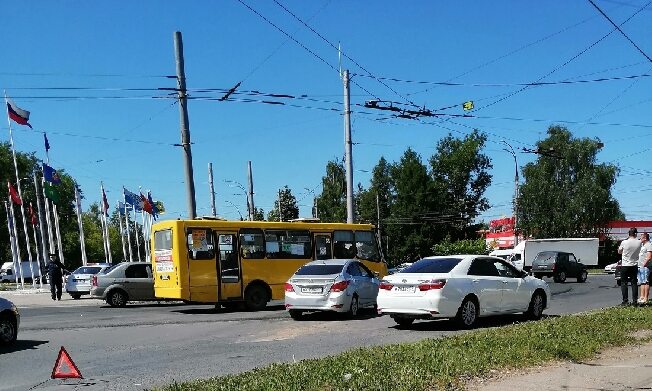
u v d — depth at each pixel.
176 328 14.88
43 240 43.75
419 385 7.14
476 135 86.19
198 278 19.47
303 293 16.50
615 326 11.93
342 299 16.38
